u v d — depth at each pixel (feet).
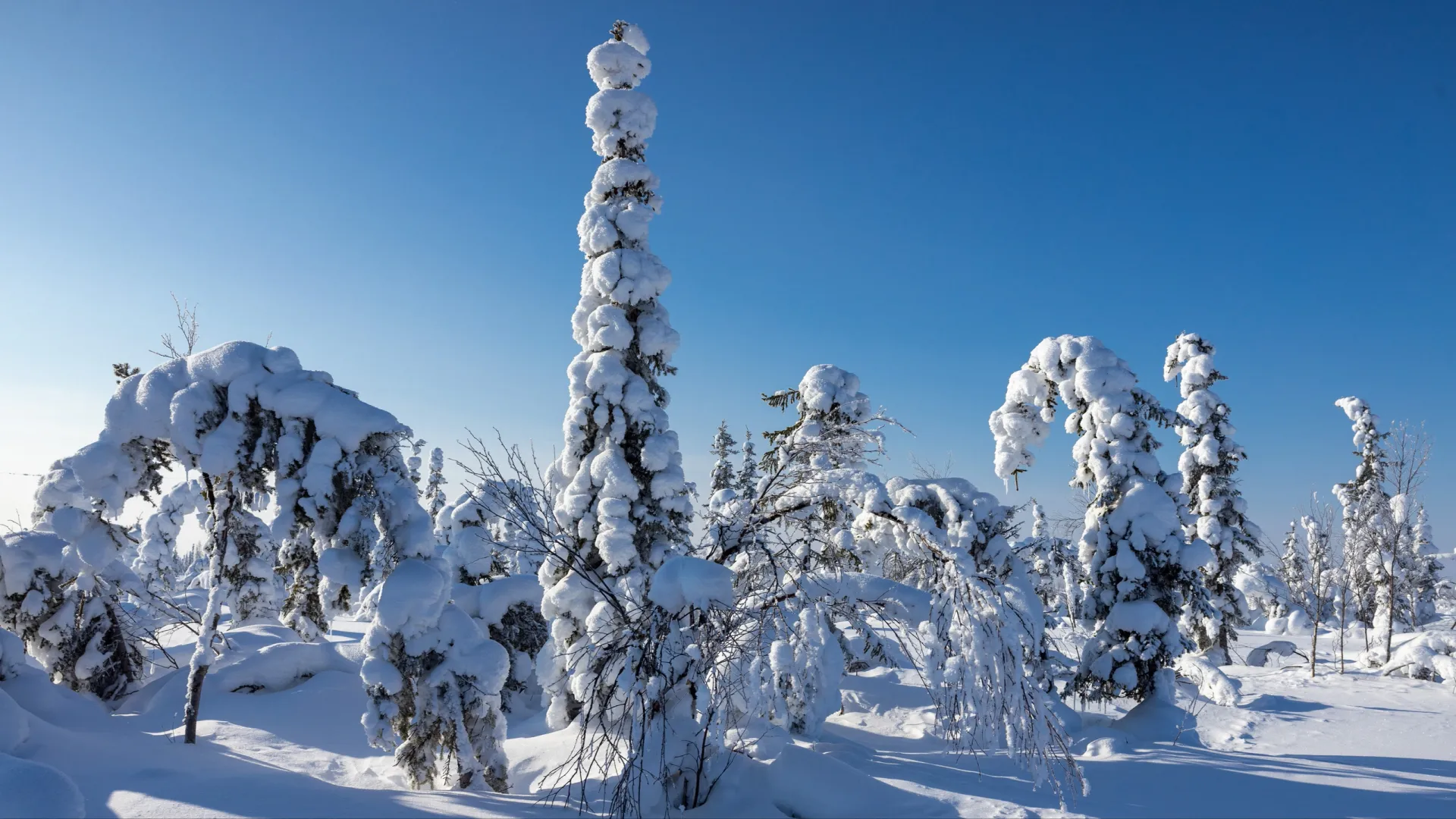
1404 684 76.84
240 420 42.14
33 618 56.85
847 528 44.91
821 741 47.29
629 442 53.16
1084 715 68.39
